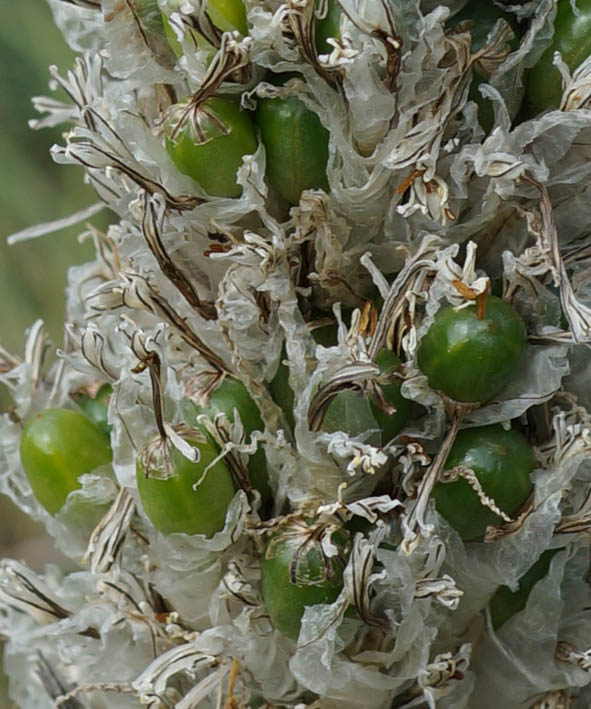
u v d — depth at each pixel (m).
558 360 0.24
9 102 0.37
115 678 0.25
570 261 0.24
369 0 0.23
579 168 0.24
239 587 0.24
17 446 0.26
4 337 0.37
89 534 0.26
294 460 0.24
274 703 0.25
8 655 0.28
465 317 0.23
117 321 0.25
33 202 0.37
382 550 0.24
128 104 0.25
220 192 0.24
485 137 0.24
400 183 0.24
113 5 0.24
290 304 0.24
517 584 0.24
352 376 0.23
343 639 0.24
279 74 0.24
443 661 0.24
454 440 0.24
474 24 0.24
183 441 0.24
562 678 0.25
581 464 0.24
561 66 0.24
